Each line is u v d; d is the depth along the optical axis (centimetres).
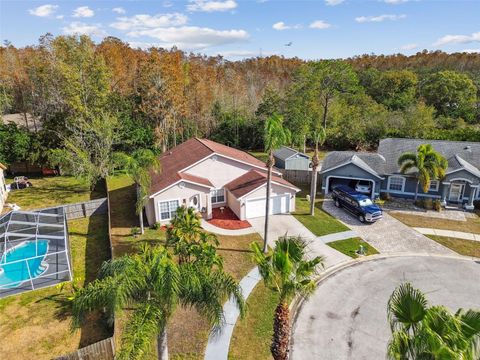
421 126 5066
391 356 877
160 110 4966
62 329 1623
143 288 1118
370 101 6203
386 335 1594
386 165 3412
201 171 3034
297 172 3925
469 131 4656
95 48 6006
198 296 1150
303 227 2753
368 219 2775
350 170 3384
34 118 5512
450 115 6731
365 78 8062
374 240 2533
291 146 5550
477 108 6769
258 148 5950
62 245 2186
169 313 1114
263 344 1539
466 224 2795
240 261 2238
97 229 2742
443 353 762
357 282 2016
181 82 5275
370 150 5397
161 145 5147
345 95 5688
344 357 1472
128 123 4625
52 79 4597
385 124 5381
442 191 3180
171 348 1500
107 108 4503
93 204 3020
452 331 824
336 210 3122
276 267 1202
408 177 3269
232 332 1606
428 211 3070
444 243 2480
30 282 1942
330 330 1631
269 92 5784
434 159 3006
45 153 4053
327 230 2698
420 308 953
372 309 1775
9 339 1562
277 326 1253
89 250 2395
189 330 1612
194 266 1259
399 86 7619
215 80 6850
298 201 3359
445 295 1881
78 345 1528
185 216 2089
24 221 2272
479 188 3109
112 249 2175
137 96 5209
